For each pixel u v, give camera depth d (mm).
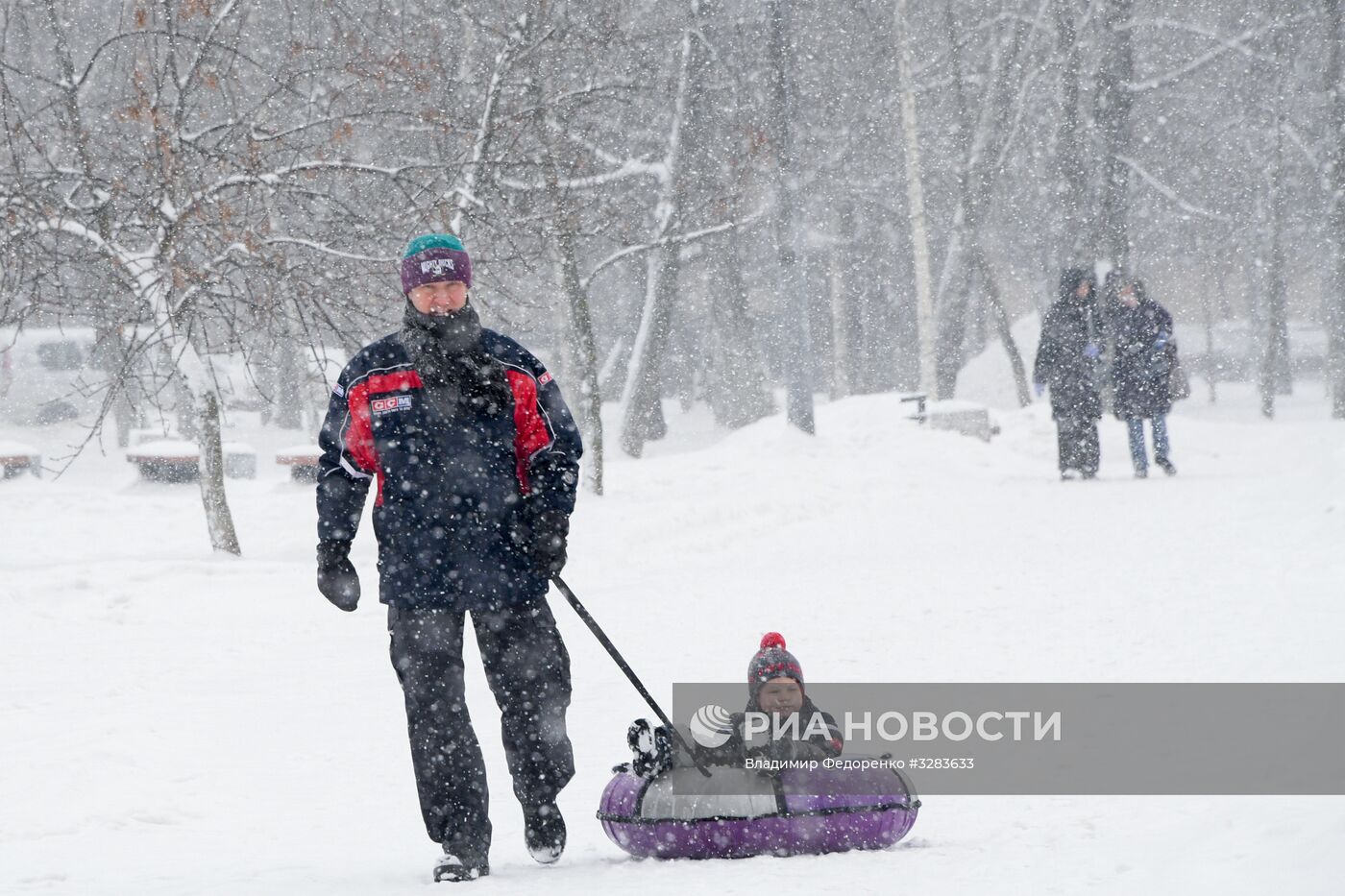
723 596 42062
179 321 52469
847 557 50094
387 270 56906
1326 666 24109
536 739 16031
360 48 65750
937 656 29688
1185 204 150250
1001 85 143500
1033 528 53625
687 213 82812
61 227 52906
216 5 58719
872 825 15352
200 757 24000
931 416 93438
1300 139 150375
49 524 64312
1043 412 95938
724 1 116000
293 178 56719
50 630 39625
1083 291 74188
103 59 86000
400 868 15789
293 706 29047
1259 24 145500
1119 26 130000
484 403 15891
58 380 121875
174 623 40844
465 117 64125
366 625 40812
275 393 144000
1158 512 54906
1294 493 53656
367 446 16031
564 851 16812
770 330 163875
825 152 143875
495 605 15773
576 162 71188
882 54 142125
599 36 77562
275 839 18078
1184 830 13297
